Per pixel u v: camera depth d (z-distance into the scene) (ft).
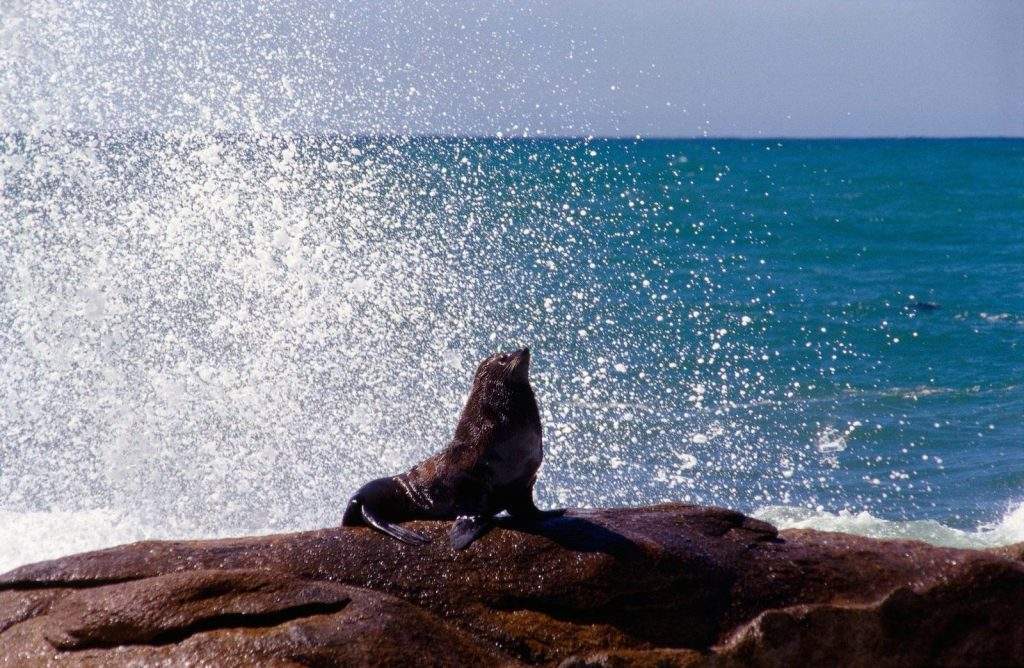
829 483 158.10
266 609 71.41
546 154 336.29
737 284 299.58
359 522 82.38
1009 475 160.35
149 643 70.69
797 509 148.05
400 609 72.90
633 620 74.23
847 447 173.37
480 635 73.41
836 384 208.74
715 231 390.63
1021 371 220.02
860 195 552.82
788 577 77.15
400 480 83.20
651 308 249.34
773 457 168.55
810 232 424.46
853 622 75.15
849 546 80.53
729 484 157.58
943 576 77.56
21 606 74.95
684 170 552.41
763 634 73.87
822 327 255.09
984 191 589.73
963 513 146.92
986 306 290.15
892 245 414.82
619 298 252.62
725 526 82.12
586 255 286.46
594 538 77.71
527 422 80.33
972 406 196.34
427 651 70.49
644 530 79.56
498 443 80.02
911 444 176.04
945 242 427.74
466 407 82.43
